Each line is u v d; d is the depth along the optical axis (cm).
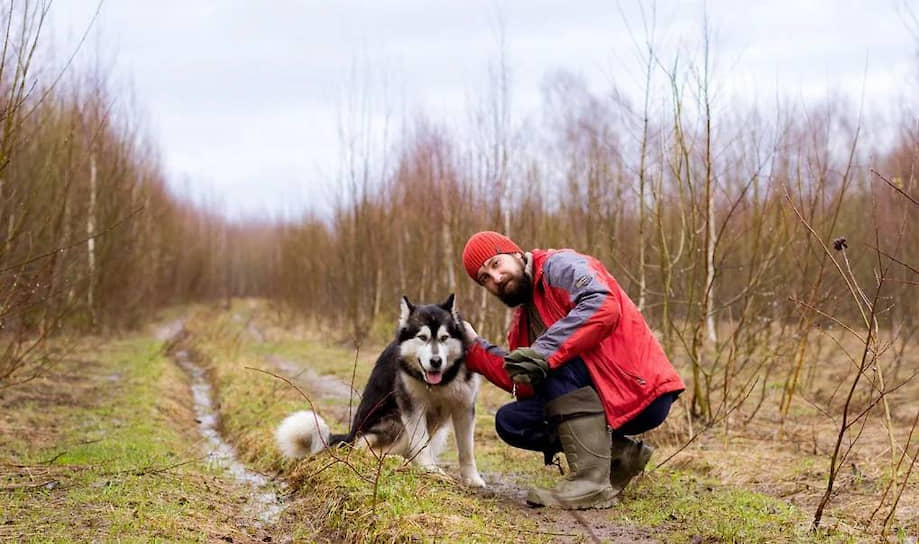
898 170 939
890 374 1014
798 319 916
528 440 532
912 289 1105
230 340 1947
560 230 1153
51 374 1134
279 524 503
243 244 5550
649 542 425
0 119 552
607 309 476
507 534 426
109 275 1902
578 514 482
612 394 488
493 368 545
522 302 536
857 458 632
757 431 766
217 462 677
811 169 779
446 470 630
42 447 686
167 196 3127
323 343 1919
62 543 404
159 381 1183
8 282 810
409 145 1794
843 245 434
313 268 2442
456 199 1372
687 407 800
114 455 649
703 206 870
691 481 578
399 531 418
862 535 426
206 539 438
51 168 993
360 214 1888
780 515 466
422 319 578
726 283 1135
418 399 586
